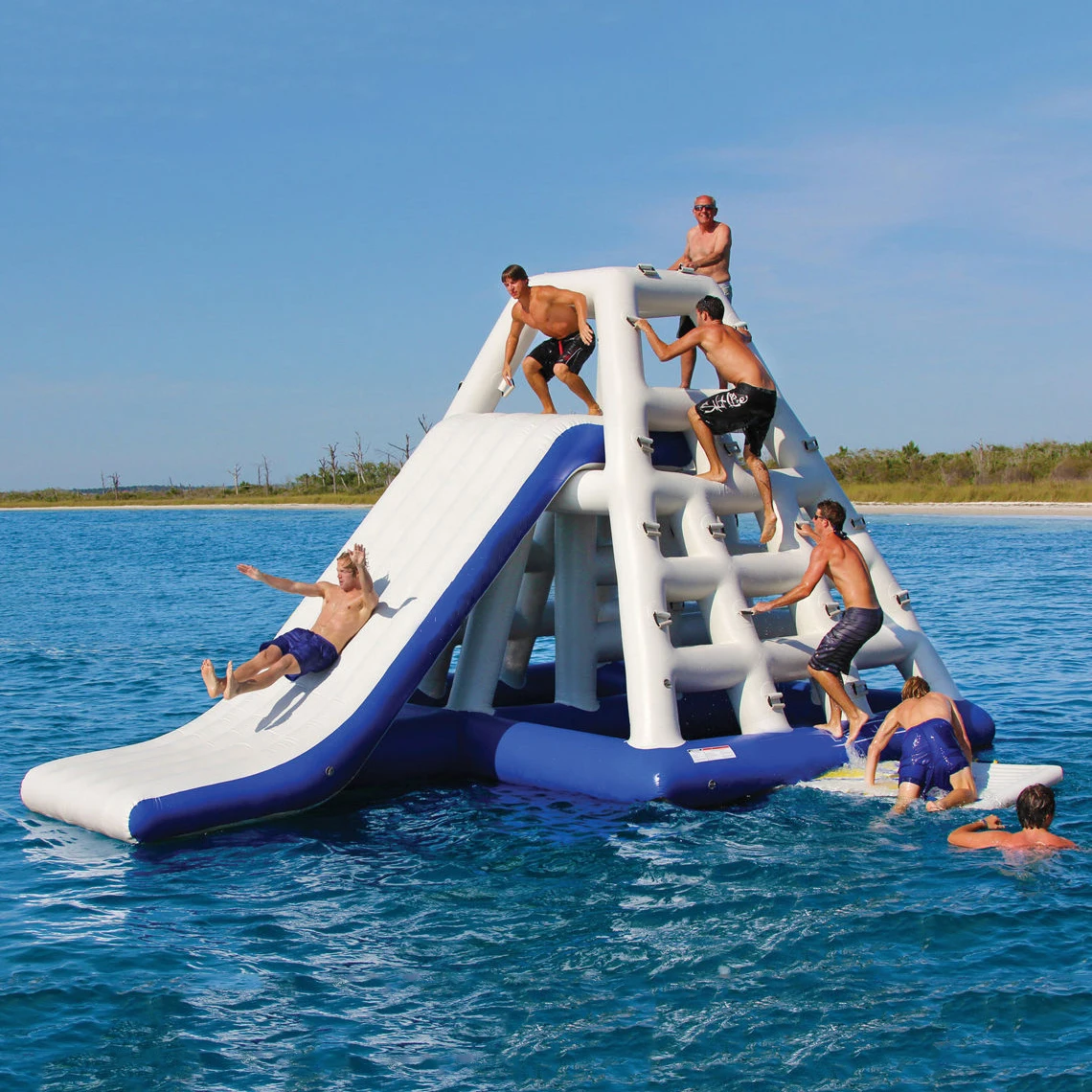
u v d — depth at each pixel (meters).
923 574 29.64
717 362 10.34
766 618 11.54
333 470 123.06
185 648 19.19
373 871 7.85
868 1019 5.54
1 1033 5.59
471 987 6.02
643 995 5.86
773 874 7.51
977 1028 5.43
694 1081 5.04
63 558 42.31
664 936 6.58
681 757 9.22
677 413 10.70
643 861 7.86
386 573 10.52
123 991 6.02
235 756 9.34
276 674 9.76
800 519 11.30
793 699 11.41
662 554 10.51
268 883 7.64
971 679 14.84
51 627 21.97
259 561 40.03
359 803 9.56
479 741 10.34
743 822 8.65
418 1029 5.58
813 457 11.73
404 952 6.47
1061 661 16.16
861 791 9.32
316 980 6.14
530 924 6.83
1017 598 24.33
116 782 8.91
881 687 14.98
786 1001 5.75
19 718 13.34
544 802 9.43
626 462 10.20
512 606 10.95
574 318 10.99
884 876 7.41
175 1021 5.69
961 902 6.91
